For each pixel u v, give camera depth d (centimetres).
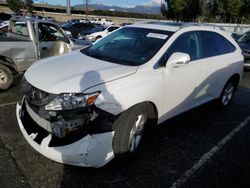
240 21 3516
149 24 408
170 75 335
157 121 341
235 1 3356
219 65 438
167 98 341
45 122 267
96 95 261
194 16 3772
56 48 609
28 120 296
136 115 295
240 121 462
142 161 317
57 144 259
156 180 286
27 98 289
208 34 427
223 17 3662
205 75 407
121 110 277
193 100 404
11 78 546
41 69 307
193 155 340
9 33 605
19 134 359
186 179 292
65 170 290
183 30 377
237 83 521
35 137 275
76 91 257
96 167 272
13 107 455
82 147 255
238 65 492
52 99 257
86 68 302
